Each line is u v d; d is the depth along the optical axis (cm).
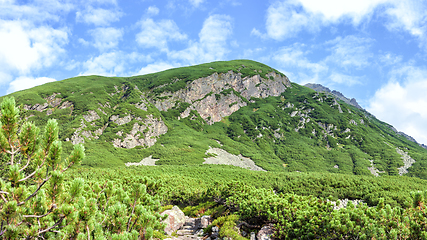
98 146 11731
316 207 1346
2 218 488
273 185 4500
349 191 3262
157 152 12269
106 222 800
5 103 517
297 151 15638
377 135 18875
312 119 19725
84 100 15325
